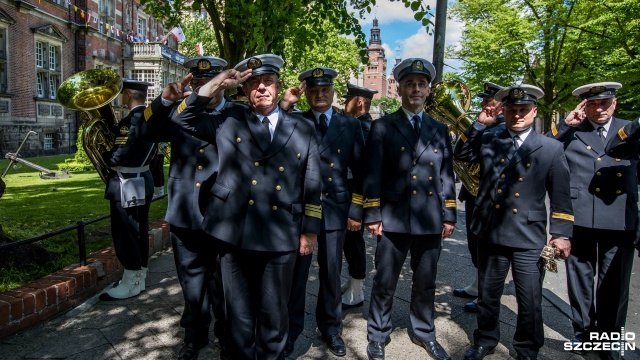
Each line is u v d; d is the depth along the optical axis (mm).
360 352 3520
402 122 3521
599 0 12672
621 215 3453
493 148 3514
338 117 3883
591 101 3605
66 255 5020
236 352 2846
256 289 2936
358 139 3875
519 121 3361
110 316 3961
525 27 16859
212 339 3684
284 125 2908
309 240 2922
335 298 3598
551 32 16594
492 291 3422
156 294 4480
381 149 3488
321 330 3607
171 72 34000
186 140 3322
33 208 8117
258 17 6359
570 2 15656
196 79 3385
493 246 3428
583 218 3566
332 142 3738
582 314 3625
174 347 3459
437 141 3539
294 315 3416
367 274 5430
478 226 3500
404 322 4051
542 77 18969
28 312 3662
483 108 3744
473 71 19109
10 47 20688
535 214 3289
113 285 4633
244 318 2848
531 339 3295
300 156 2889
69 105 4129
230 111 2939
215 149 3307
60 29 24688
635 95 13438
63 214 7555
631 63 12539
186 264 3328
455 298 4668
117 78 4223
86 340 3531
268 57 2805
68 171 14164
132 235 4312
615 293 3531
